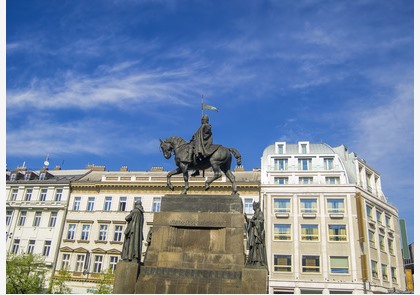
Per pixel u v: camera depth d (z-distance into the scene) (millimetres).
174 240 14922
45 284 46938
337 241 48094
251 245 14453
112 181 52594
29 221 52781
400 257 55719
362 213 49625
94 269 48188
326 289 45844
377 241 50906
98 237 50094
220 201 15461
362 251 47750
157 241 14961
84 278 47125
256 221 14797
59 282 41938
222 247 14594
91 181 53344
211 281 13711
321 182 53156
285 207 50469
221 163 16641
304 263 47594
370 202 52469
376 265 49594
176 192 50719
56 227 51469
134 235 14641
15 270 38688
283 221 49656
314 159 56125
